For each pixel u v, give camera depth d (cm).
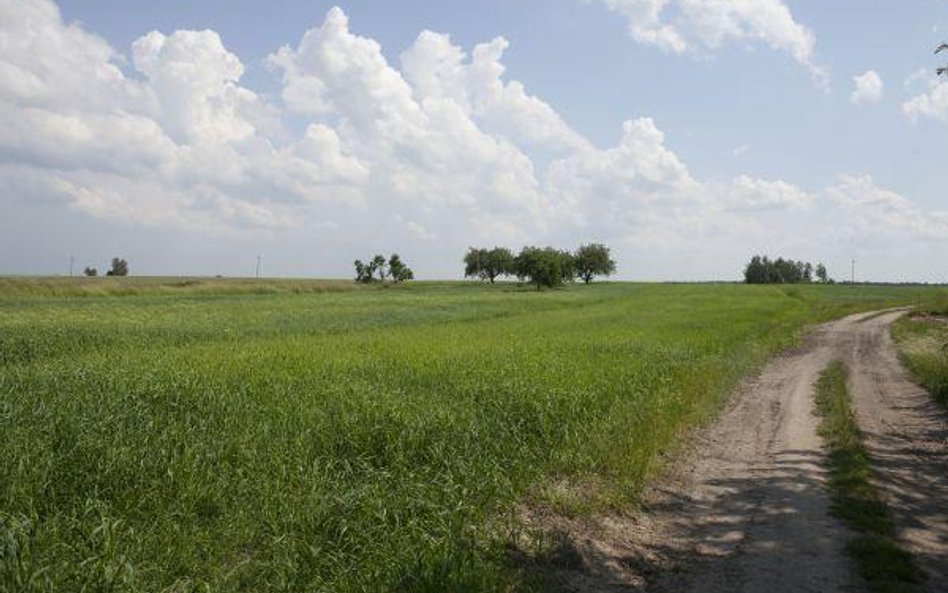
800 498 991
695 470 1161
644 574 746
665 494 1026
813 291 11519
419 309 5041
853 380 2250
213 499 794
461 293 9206
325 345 2352
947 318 5022
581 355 2100
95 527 682
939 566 756
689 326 3644
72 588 583
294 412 1151
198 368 1611
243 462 909
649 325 3700
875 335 3969
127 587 593
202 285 9125
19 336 2445
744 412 1669
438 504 826
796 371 2447
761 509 950
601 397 1435
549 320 4219
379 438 1040
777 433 1436
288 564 659
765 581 719
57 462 832
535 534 803
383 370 1658
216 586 624
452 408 1245
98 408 1102
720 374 2084
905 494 1024
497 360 1892
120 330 2817
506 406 1268
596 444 1126
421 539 730
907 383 2184
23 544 620
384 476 907
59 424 980
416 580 643
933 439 1394
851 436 1361
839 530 862
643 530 882
